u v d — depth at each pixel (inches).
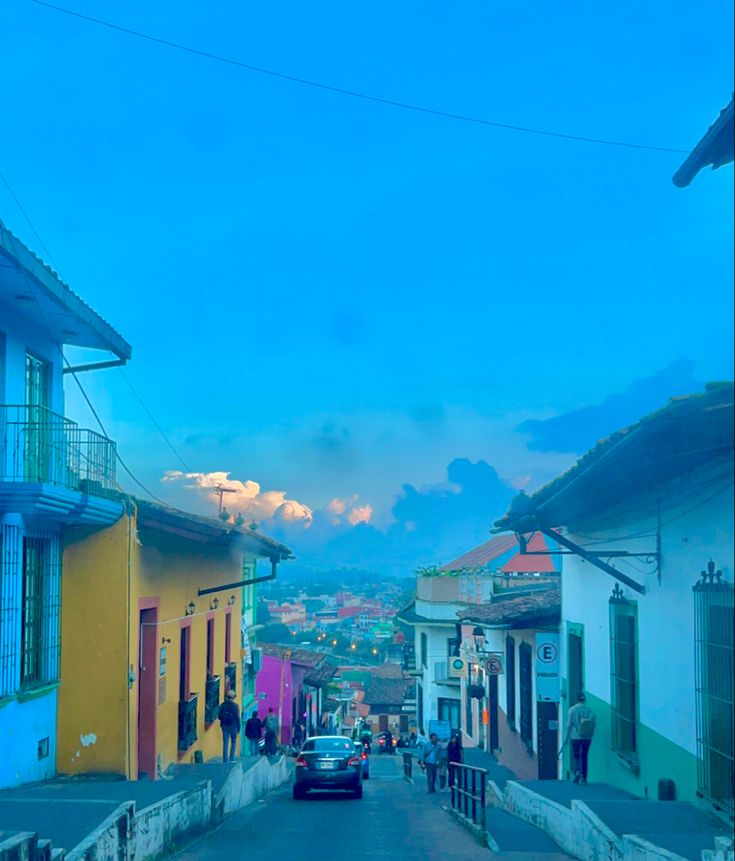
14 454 519.5
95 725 599.8
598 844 404.8
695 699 434.9
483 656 1082.7
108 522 605.0
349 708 3169.3
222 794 597.9
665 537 477.4
